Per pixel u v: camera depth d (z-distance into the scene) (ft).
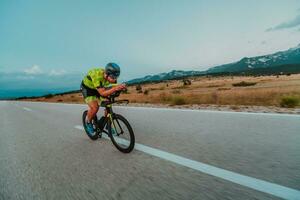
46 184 9.20
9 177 10.29
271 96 41.91
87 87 14.94
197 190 7.71
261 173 8.71
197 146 12.91
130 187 8.33
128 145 12.67
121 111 34.27
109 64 12.44
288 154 10.71
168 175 9.11
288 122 18.15
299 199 6.75
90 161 11.56
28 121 31.60
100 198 7.70
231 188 7.67
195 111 28.45
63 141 16.80
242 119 20.68
